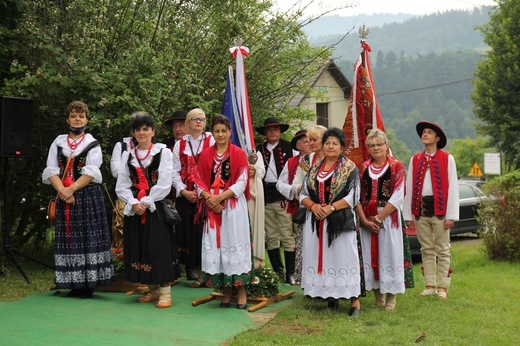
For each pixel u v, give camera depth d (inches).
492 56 1279.5
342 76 976.9
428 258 310.8
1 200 367.6
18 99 316.8
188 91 382.6
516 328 255.0
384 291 276.5
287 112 486.6
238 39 326.3
